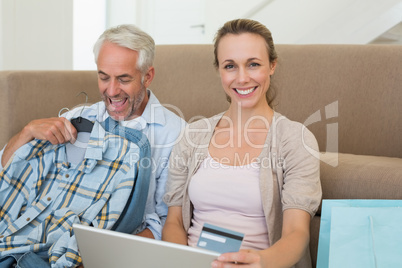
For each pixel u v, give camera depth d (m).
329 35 2.97
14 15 3.29
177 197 1.65
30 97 2.13
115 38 1.69
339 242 1.19
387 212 1.17
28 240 1.56
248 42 1.55
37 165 1.70
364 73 2.14
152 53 1.78
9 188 1.69
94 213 1.58
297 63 2.24
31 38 3.41
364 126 2.13
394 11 2.80
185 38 4.53
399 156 2.09
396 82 2.10
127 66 1.70
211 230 1.18
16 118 2.08
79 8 4.32
